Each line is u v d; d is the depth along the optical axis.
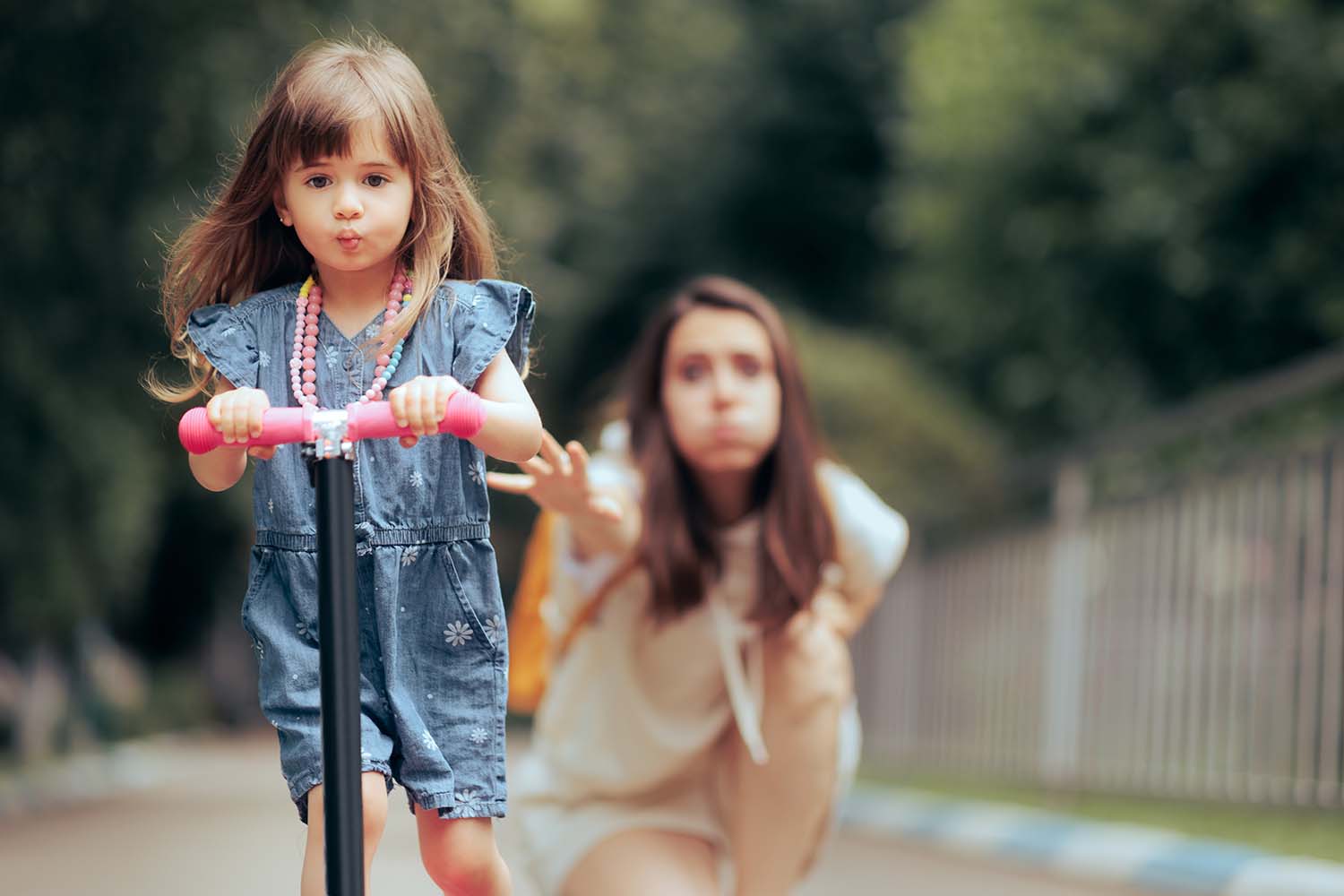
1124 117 15.22
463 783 3.09
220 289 3.25
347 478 2.75
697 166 27.02
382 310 3.17
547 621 4.69
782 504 4.51
